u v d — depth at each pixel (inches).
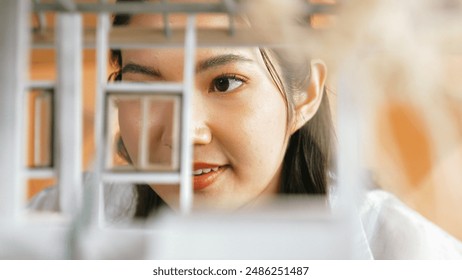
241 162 39.0
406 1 23.8
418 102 26.5
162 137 39.0
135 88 26.7
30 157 46.1
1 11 25.2
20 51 25.2
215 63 37.7
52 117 26.6
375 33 23.8
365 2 23.6
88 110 62.5
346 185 25.8
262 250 25.5
